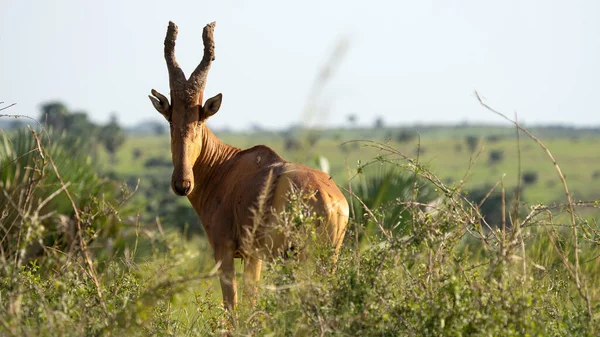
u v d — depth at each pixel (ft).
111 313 59.26
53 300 63.41
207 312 79.15
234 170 86.28
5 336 54.65
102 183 115.85
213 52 86.12
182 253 57.72
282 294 61.26
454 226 64.49
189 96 85.15
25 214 58.29
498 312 55.31
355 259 63.46
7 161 103.35
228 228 83.51
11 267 57.06
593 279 80.38
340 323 58.54
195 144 85.56
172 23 85.76
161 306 68.54
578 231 69.97
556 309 67.41
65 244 86.38
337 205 73.26
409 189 98.58
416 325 58.39
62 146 116.67
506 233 63.46
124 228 91.20
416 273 63.52
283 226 70.13
